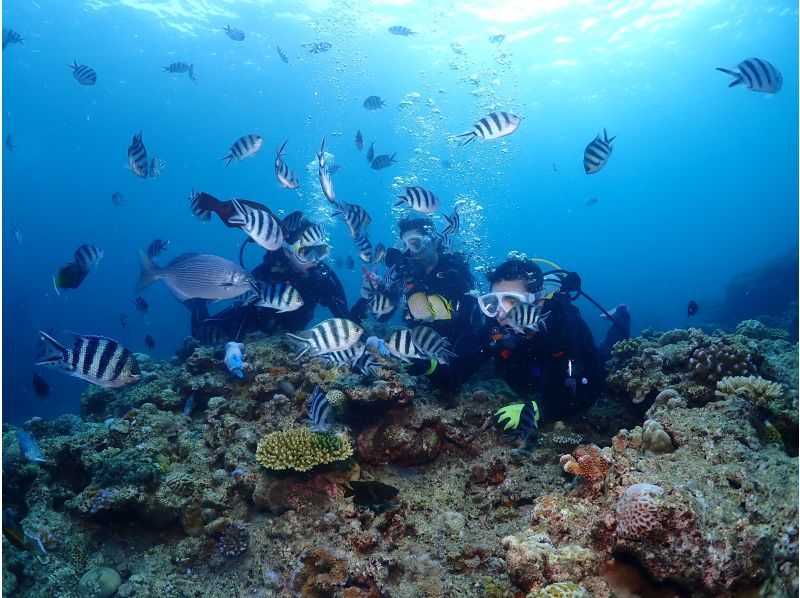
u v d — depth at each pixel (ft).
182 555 11.71
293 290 13.75
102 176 199.11
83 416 22.48
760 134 209.05
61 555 11.55
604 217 352.90
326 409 12.84
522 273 15.79
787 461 8.52
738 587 6.61
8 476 12.59
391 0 86.79
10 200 223.71
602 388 16.52
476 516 11.67
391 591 9.50
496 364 17.74
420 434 13.97
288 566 10.93
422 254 19.60
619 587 7.43
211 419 15.98
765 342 18.67
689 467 8.68
